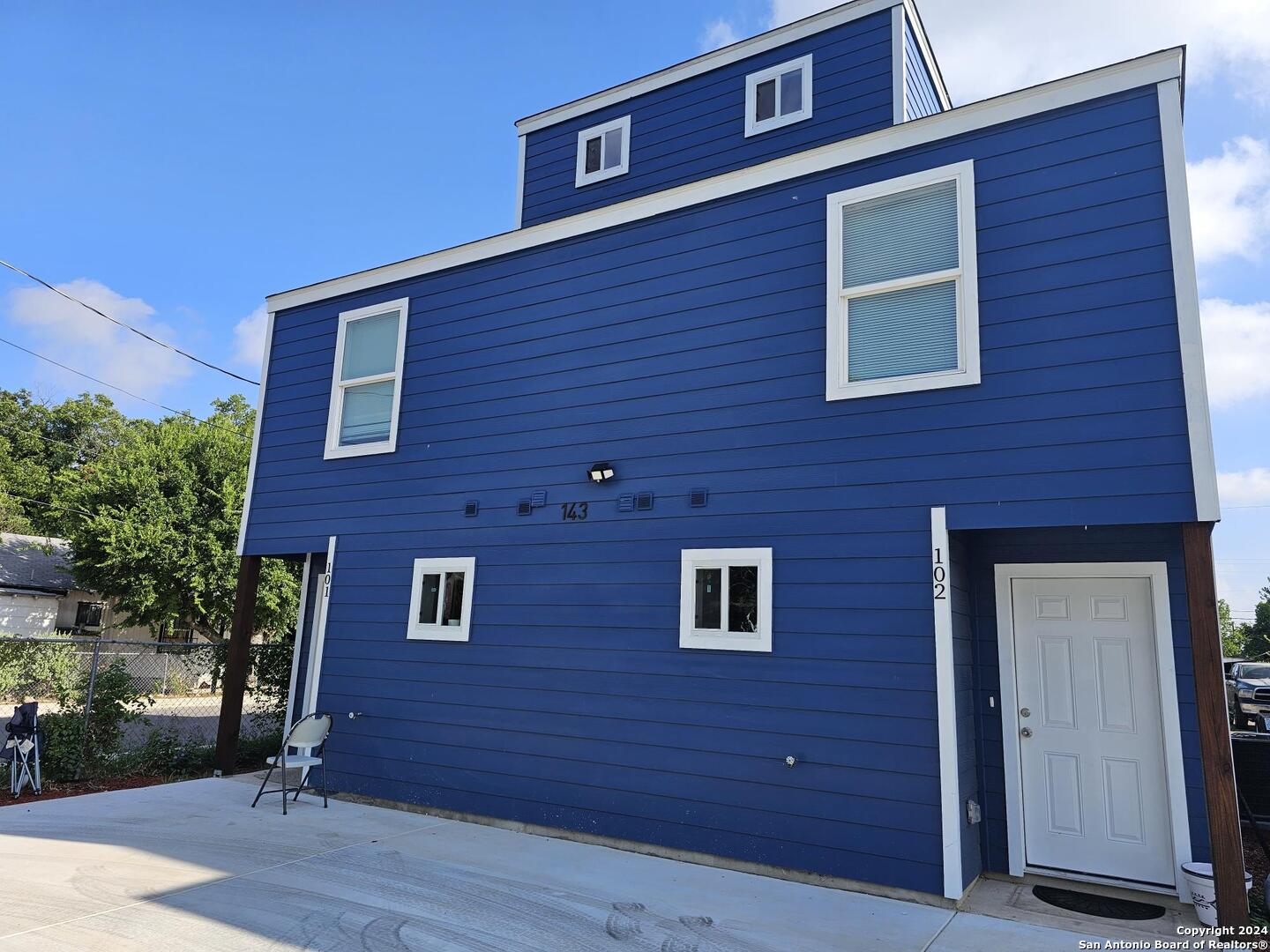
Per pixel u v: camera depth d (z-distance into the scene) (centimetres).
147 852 541
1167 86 480
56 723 796
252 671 1009
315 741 692
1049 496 472
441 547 736
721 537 585
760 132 832
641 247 676
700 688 570
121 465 1997
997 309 509
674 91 902
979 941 400
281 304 931
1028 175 514
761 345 598
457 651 701
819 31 820
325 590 808
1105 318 474
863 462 538
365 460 812
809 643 533
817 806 509
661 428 632
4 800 709
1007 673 548
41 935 385
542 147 992
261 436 911
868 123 771
